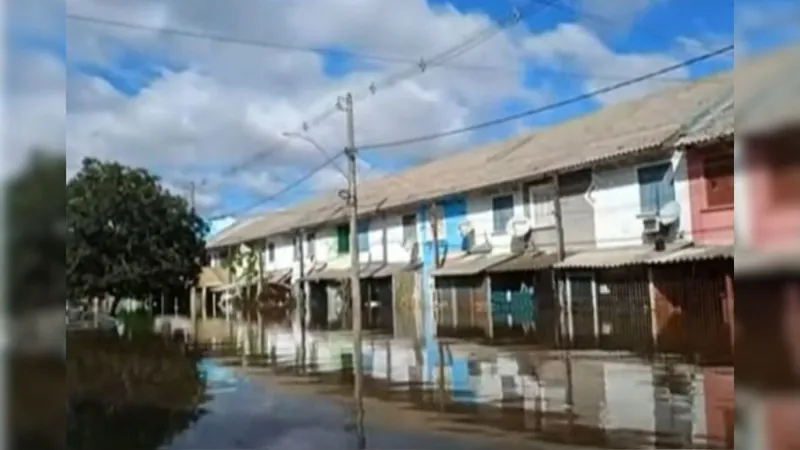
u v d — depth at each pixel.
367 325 26.03
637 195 20.03
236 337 22.91
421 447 7.50
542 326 22.14
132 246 28.14
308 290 37.44
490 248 25.64
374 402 10.26
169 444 8.07
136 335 24.23
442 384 11.72
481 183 25.09
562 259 21.53
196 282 34.97
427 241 28.66
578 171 21.67
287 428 8.71
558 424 8.32
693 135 17.41
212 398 11.10
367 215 31.55
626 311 19.59
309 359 16.09
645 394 10.09
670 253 17.97
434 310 27.70
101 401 10.93
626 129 22.02
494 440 7.67
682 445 7.12
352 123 27.09
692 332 17.41
